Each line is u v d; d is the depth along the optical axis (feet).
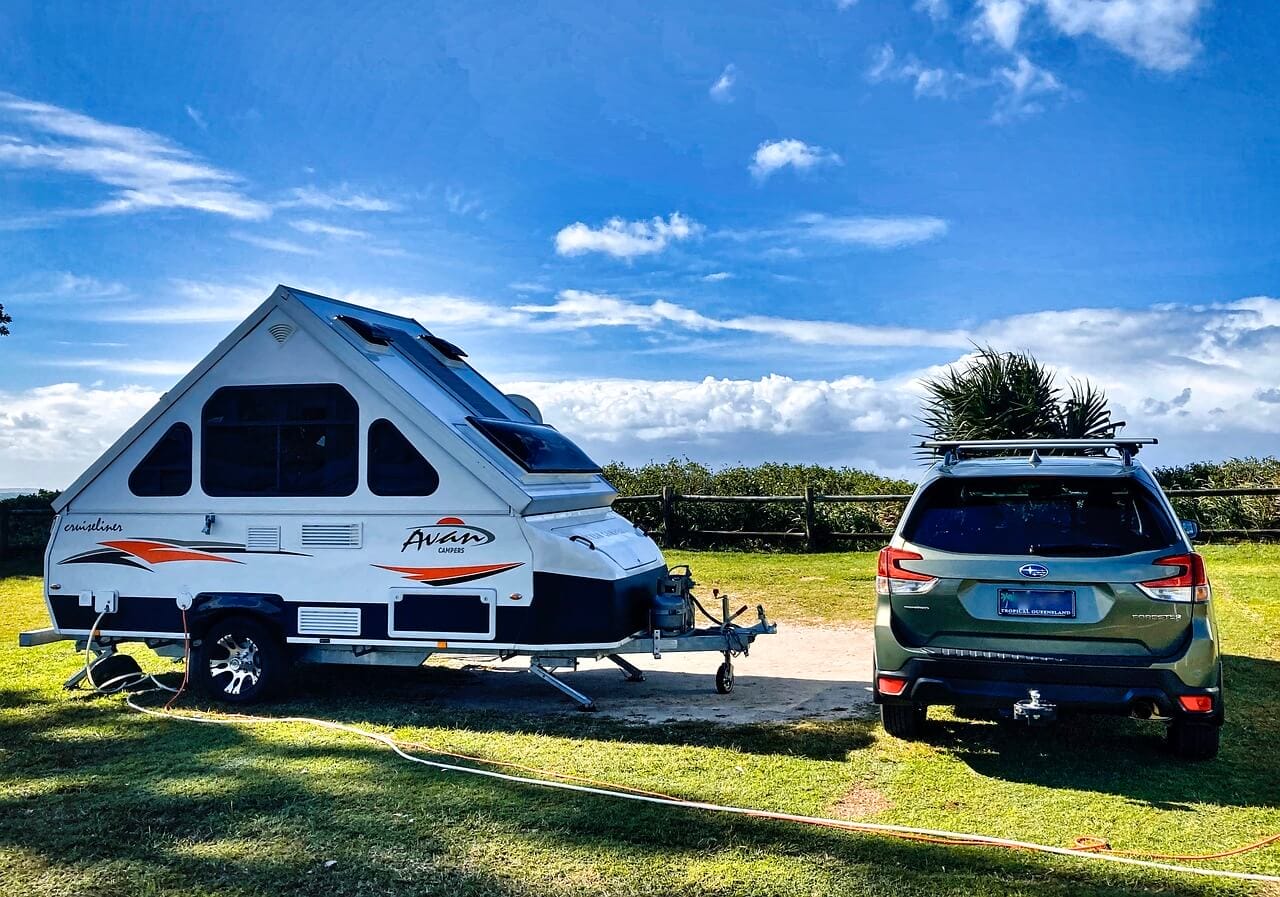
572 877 13.08
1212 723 16.46
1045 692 16.67
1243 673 24.29
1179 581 16.34
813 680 25.38
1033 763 17.85
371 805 15.74
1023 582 16.92
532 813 15.31
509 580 21.63
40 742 19.77
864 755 18.43
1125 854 13.75
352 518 22.49
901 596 17.70
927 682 17.34
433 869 13.34
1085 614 16.62
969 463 19.10
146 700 23.68
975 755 18.38
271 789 16.56
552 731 20.40
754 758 18.30
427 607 22.06
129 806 15.81
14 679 26.02
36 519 55.77
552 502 22.72
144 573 23.71
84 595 24.12
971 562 17.22
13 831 14.83
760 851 13.85
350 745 19.30
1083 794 16.20
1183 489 49.08
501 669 27.53
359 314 25.29
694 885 12.82
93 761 18.40
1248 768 17.47
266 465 23.09
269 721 21.35
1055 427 48.67
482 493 21.79
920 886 12.76
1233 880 12.89
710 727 20.59
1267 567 40.19
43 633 24.07
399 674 26.91
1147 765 17.70
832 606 36.22
